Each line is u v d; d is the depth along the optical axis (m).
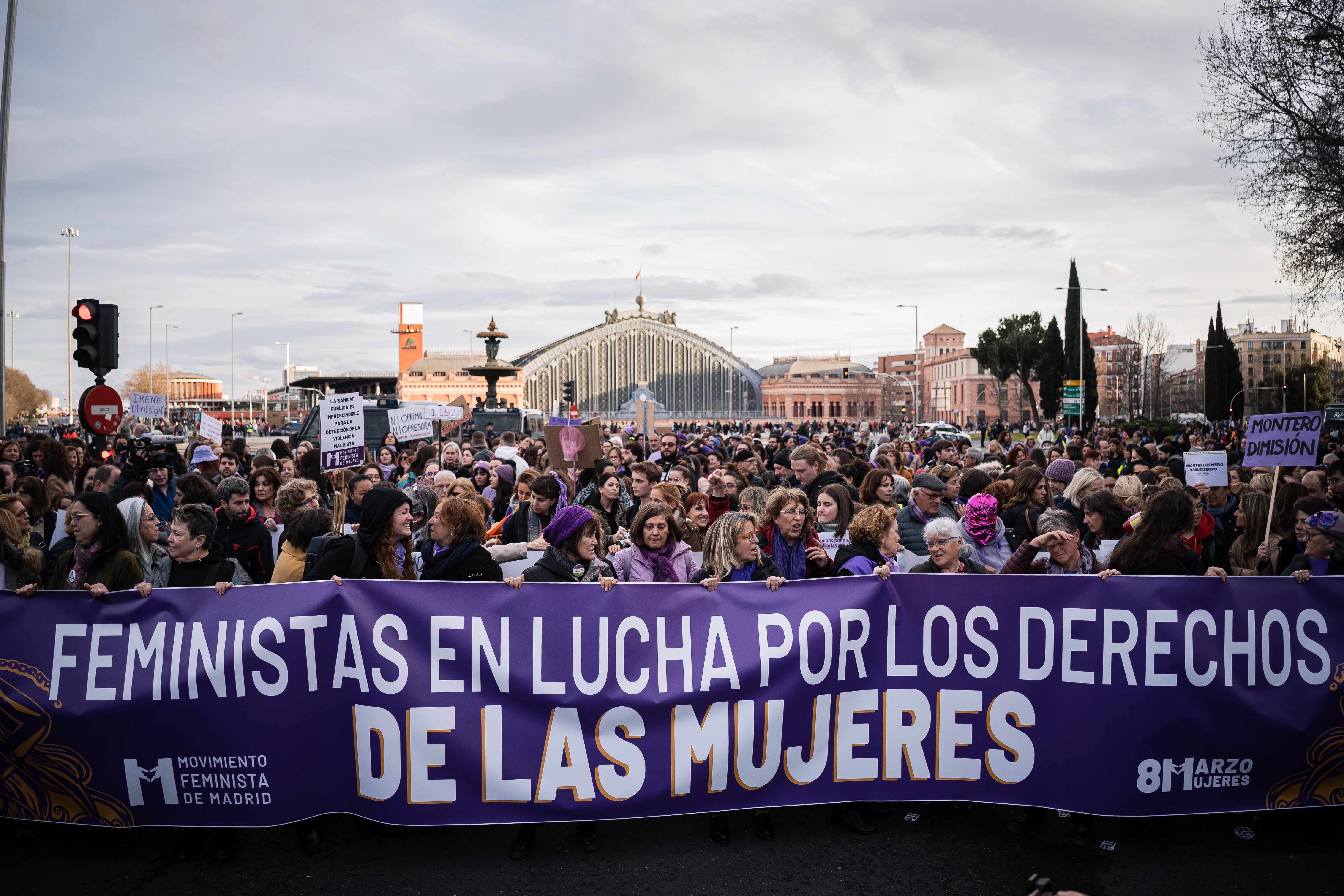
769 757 5.12
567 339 117.94
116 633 4.95
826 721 5.16
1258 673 5.16
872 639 5.19
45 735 4.93
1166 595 5.14
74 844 5.18
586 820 5.00
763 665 5.12
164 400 21.53
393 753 4.96
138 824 4.95
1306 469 10.15
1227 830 5.43
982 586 5.19
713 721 5.09
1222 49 17.59
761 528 6.24
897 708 5.20
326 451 8.57
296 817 4.97
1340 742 5.17
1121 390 94.88
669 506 7.72
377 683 4.96
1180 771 5.12
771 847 5.18
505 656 5.00
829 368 156.62
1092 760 5.12
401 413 14.04
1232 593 5.16
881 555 5.81
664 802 5.05
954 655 5.20
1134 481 8.59
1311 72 16.69
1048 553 5.67
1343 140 16.38
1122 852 5.14
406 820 4.96
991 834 5.37
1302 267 17.69
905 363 159.25
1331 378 93.25
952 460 12.30
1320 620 5.19
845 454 11.30
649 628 5.07
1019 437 46.38
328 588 4.99
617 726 5.03
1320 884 4.79
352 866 4.96
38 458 9.92
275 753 4.96
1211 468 8.70
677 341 125.94
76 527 5.21
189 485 7.38
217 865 4.98
